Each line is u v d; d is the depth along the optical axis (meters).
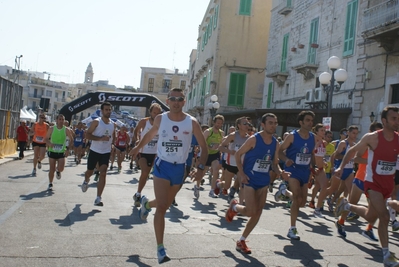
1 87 20.70
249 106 39.56
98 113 21.56
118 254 5.65
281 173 6.59
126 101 24.12
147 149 9.38
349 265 5.86
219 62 39.69
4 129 22.16
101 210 8.66
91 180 13.77
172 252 5.87
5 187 11.05
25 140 21.86
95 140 8.95
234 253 6.04
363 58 20.45
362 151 7.39
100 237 6.48
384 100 18.91
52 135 11.01
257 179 6.39
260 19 39.84
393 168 6.18
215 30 40.97
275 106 30.03
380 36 18.36
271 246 6.58
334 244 7.07
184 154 5.73
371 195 6.17
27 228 6.77
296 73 27.23
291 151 7.43
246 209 6.21
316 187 11.30
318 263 5.83
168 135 5.69
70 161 22.59
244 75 39.59
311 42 25.41
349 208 7.15
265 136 6.48
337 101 22.39
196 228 7.55
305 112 7.47
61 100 109.81
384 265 5.86
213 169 11.82
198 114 50.25
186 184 15.29
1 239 6.04
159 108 9.48
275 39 31.41
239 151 6.41
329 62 15.88
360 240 7.55
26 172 15.15
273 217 9.36
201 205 10.29
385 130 6.19
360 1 21.00
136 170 19.34
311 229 8.30
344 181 10.27
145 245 6.16
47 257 5.36
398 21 16.78
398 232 8.88
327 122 15.67
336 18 23.05
